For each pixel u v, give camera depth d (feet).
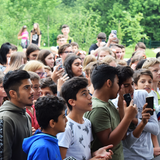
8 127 6.29
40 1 81.87
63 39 25.36
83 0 123.13
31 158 5.52
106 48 16.72
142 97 8.86
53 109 5.87
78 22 65.00
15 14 75.66
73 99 6.59
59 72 11.44
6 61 17.70
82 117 6.83
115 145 6.74
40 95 9.25
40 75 11.15
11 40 63.10
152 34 109.81
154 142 10.13
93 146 7.16
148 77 10.20
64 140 6.24
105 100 7.17
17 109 6.68
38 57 15.92
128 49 80.48
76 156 6.43
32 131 7.64
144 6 107.45
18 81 6.60
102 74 7.09
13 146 6.49
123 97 7.84
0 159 6.09
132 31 72.59
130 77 7.98
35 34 37.37
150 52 69.51
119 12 106.22
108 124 6.81
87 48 59.06
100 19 108.78
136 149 8.45
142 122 7.74
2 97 9.07
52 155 5.61
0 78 8.86
